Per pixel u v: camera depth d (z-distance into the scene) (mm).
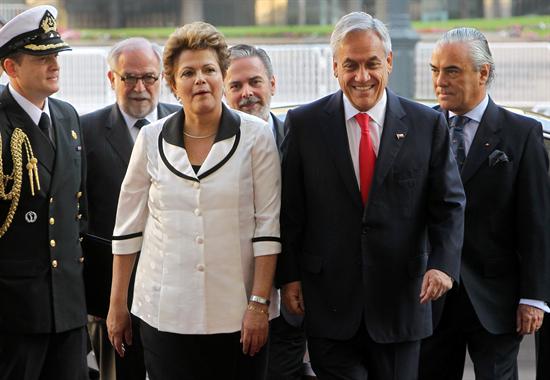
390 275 5945
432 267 5867
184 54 5695
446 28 39125
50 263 6418
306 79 22469
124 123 7535
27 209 6359
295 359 7406
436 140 6027
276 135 7480
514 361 6844
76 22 42500
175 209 5730
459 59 6668
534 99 23266
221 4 42812
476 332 6777
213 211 5699
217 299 5715
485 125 6691
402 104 6062
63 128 6586
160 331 5766
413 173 5953
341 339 5977
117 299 6012
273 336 7371
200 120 5746
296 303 6059
